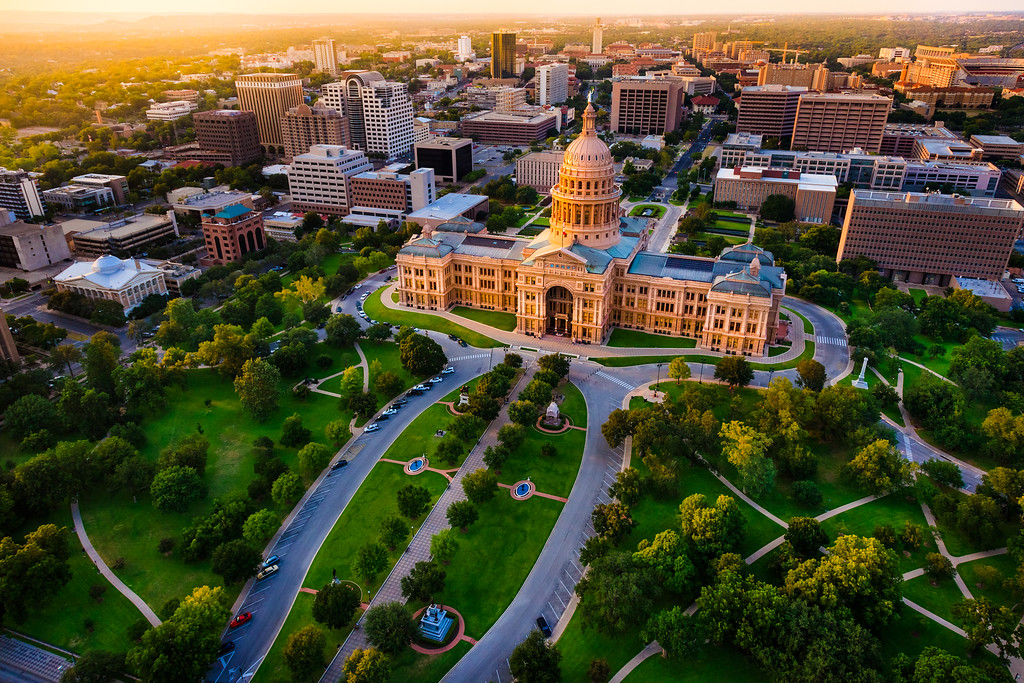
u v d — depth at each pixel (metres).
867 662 111.81
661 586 128.88
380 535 141.75
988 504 143.12
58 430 183.38
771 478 156.38
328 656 120.31
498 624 127.00
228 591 135.25
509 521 152.75
